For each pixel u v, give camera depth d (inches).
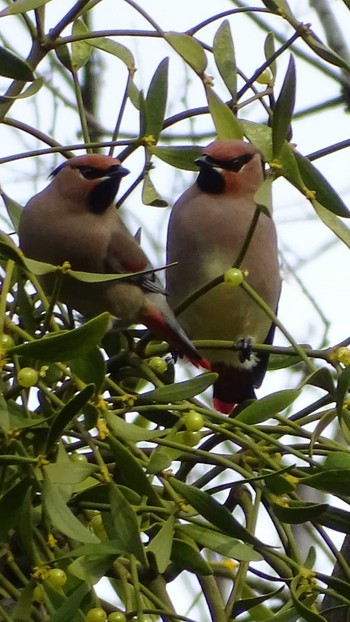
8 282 227.5
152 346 300.0
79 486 232.4
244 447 241.9
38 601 221.6
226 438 258.7
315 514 212.8
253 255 374.6
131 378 313.4
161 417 256.4
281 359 318.3
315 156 311.3
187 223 378.6
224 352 376.5
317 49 279.0
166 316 312.2
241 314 375.2
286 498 241.3
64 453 212.7
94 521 248.8
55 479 203.8
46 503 201.0
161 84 292.7
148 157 317.1
